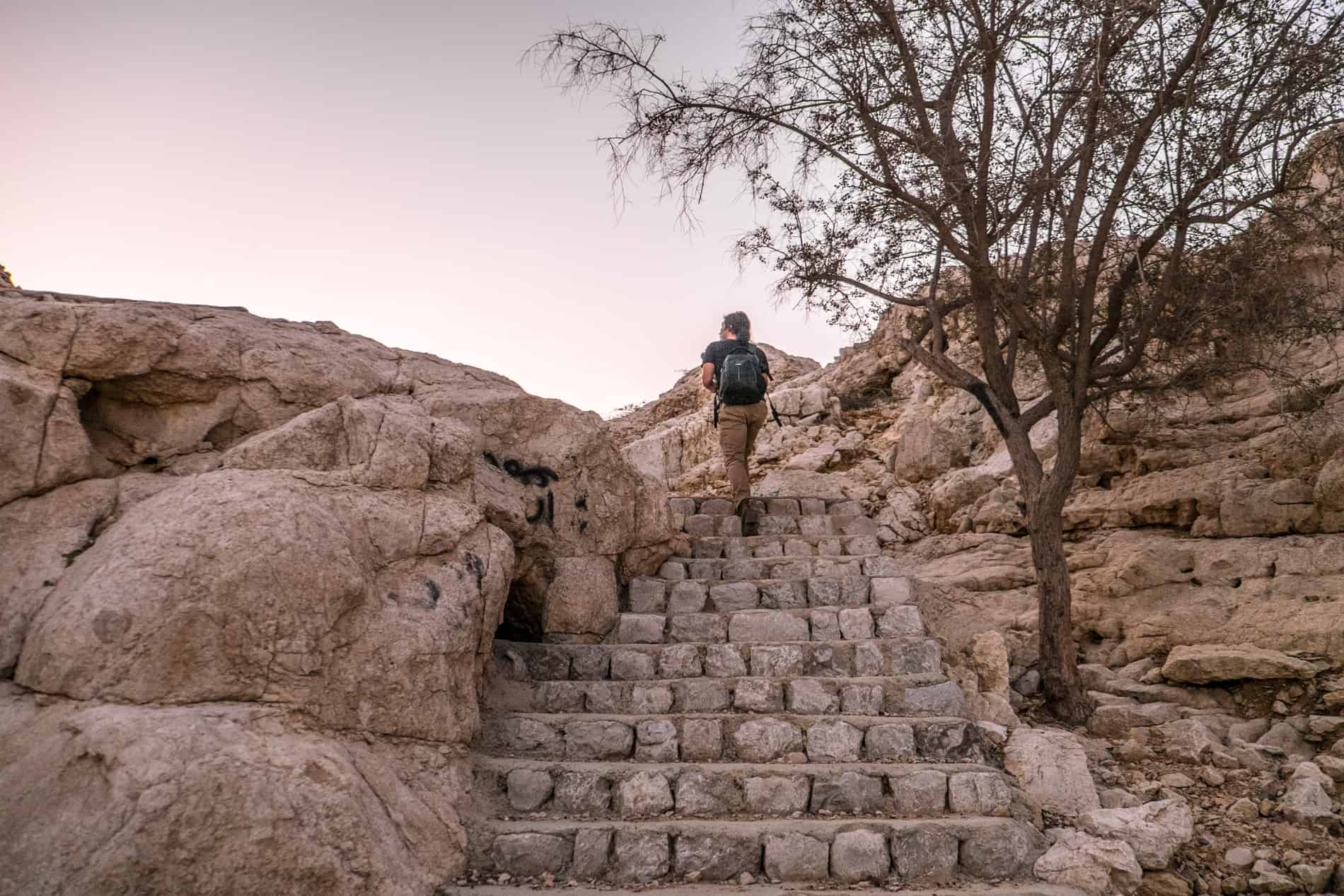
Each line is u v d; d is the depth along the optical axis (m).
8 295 5.05
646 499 7.17
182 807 3.23
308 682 3.92
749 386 8.29
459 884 4.01
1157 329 6.25
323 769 3.63
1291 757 5.14
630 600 6.77
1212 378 6.32
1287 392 6.77
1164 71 5.62
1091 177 6.08
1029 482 6.29
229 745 3.48
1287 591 5.97
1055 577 6.11
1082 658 6.55
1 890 3.05
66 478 4.46
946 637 6.55
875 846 4.23
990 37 5.87
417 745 4.32
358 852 3.51
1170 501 6.88
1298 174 5.73
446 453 5.30
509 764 4.80
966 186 5.71
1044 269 6.46
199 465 4.95
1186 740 5.35
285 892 3.30
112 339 4.73
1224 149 5.26
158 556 3.81
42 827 3.19
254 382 5.25
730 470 8.41
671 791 4.67
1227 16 5.44
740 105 6.32
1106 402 6.91
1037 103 6.08
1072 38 5.71
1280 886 4.20
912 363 12.38
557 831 4.31
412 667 4.32
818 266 6.86
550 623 6.22
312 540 4.12
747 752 5.03
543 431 6.69
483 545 5.12
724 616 6.35
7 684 3.75
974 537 7.96
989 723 5.33
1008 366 6.64
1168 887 4.18
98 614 3.65
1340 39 5.21
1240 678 5.66
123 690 3.56
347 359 5.83
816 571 7.10
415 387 6.33
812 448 11.20
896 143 6.17
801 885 4.14
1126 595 6.62
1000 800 4.56
